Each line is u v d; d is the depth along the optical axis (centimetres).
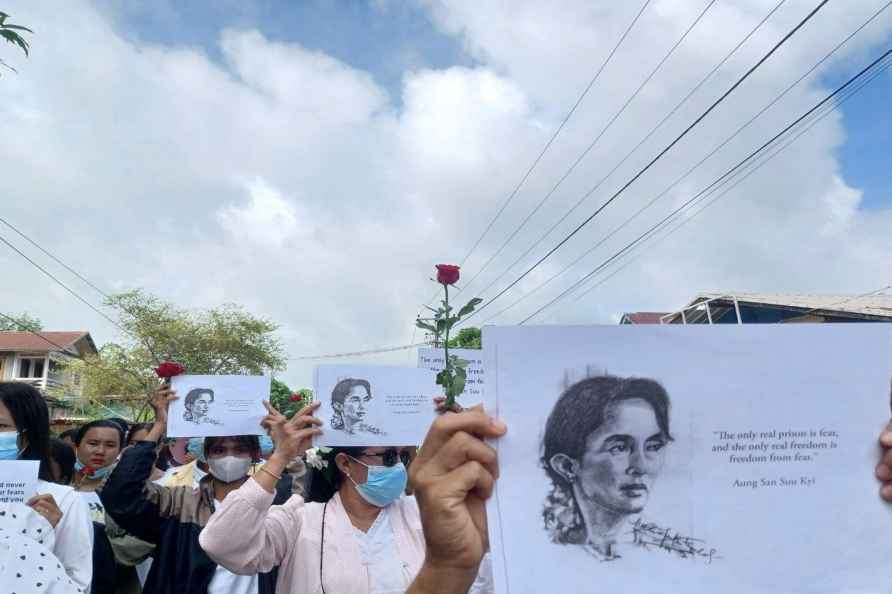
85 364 3441
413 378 317
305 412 288
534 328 128
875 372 131
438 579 118
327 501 286
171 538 327
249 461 358
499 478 124
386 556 259
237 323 3528
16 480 267
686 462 126
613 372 127
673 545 123
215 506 342
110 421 471
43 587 242
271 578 297
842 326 132
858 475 128
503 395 126
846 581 123
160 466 579
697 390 128
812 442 128
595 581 120
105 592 354
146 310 3462
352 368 308
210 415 355
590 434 125
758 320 1714
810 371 130
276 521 258
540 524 122
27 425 310
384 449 290
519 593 119
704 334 130
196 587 315
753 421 128
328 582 247
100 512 400
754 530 124
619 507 124
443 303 167
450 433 122
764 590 122
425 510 121
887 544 125
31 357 4084
